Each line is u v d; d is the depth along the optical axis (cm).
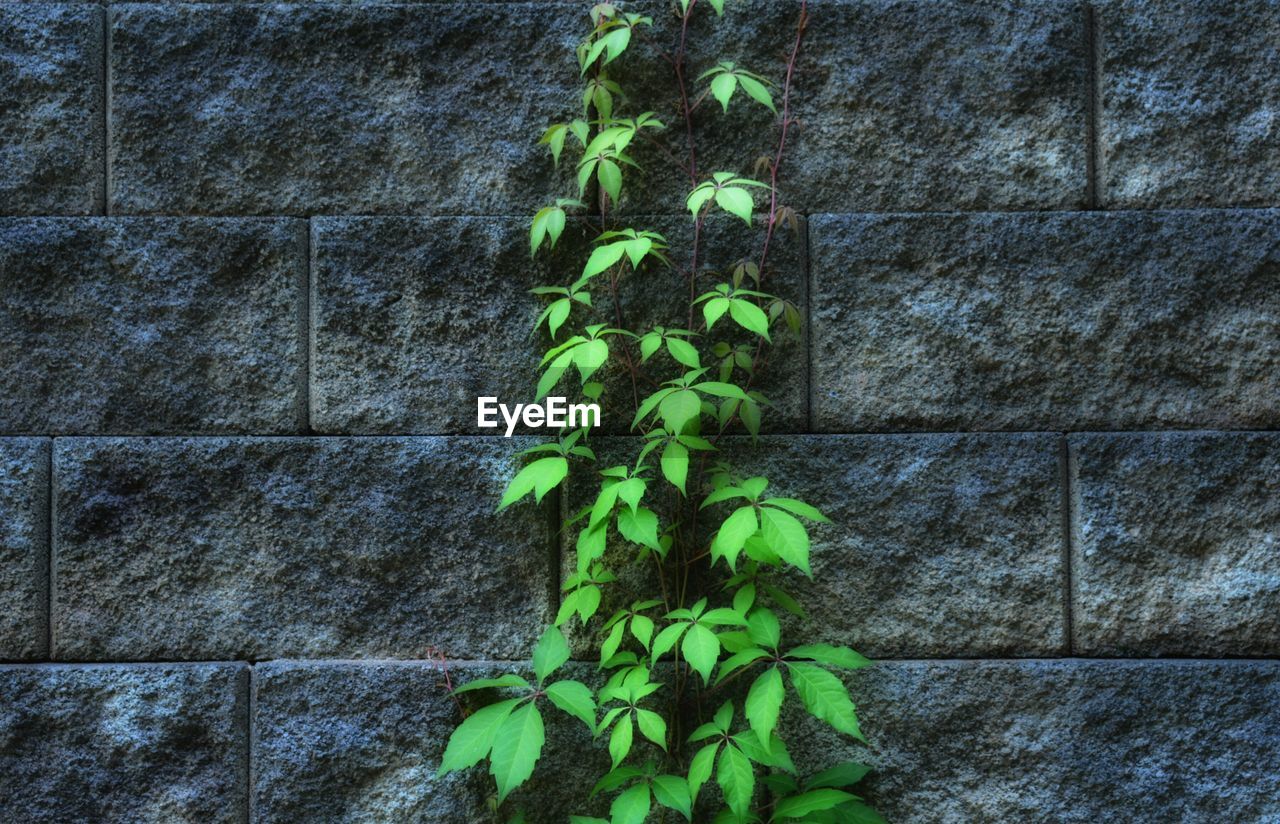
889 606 309
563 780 309
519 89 317
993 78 315
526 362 314
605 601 311
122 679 306
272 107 314
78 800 305
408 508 312
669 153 317
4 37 313
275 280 312
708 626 278
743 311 271
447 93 316
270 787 306
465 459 312
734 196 269
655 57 317
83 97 314
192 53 314
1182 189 314
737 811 255
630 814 262
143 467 309
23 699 305
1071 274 312
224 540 310
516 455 312
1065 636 308
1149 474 309
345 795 306
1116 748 304
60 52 313
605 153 288
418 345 313
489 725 274
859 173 316
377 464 311
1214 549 307
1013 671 306
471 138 316
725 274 315
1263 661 306
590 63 296
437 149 316
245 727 308
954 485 310
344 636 310
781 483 311
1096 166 317
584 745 309
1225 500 308
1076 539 310
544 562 312
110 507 309
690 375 277
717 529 310
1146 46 316
